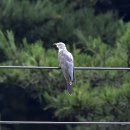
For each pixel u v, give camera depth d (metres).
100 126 16.95
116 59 16.69
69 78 13.20
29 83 17.22
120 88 16.27
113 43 19.39
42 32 20.09
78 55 16.73
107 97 16.09
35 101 23.31
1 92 22.97
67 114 16.58
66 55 13.41
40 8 20.23
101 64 16.72
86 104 16.28
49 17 20.22
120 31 19.30
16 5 20.06
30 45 17.98
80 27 20.06
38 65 17.05
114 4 22.14
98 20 20.05
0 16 19.91
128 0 22.30
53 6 20.50
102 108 16.41
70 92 13.09
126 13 22.34
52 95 17.25
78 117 16.66
